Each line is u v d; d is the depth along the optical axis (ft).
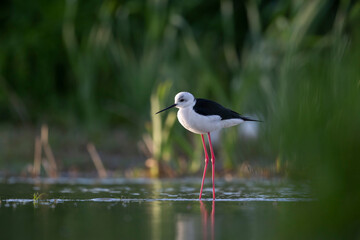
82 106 61.31
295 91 37.04
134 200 32.19
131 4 61.46
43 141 51.60
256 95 48.91
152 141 50.01
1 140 57.00
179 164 50.37
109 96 64.49
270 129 44.83
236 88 51.47
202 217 26.27
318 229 23.18
